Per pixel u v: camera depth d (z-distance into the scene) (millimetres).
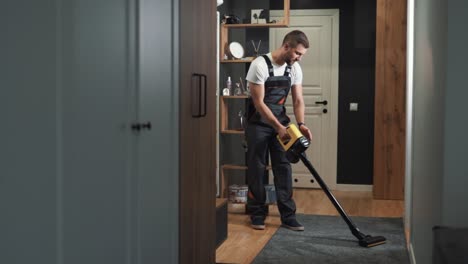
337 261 3881
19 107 1430
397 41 6457
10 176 1410
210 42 3246
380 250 4172
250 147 4867
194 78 2951
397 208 5961
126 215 2082
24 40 1439
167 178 2551
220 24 6219
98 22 1812
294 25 7277
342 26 7164
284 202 4875
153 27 2320
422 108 3283
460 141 2217
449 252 1880
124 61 2037
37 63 1488
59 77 1579
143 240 2258
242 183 6461
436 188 2453
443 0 2322
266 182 7246
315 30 7238
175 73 2629
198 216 3055
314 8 7215
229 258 3982
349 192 7082
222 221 4391
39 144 1508
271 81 4711
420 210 3262
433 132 2625
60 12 1579
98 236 1852
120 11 1988
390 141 6484
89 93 1759
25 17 1441
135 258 2178
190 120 2879
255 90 4668
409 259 3934
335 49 7188
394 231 4781
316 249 4203
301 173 7328
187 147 2836
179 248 2748
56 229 1591
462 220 2229
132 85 2115
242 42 6422
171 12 2549
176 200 2682
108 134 1910
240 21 6480
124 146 2051
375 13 7082
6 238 1404
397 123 6473
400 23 6445
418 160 3510
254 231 4824
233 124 6418
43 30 1507
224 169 6086
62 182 1610
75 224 1692
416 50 3877
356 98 7176
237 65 6480
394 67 6457
